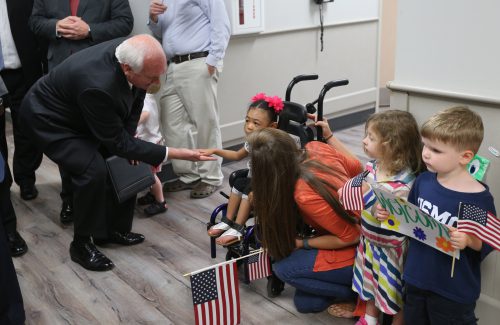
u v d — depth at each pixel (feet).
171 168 12.39
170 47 10.58
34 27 9.75
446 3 5.55
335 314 6.89
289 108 7.61
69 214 10.02
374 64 16.71
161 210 10.33
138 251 8.90
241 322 6.88
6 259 6.41
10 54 10.19
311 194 6.22
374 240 5.87
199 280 5.90
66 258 8.75
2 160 6.93
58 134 7.70
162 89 11.48
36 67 10.47
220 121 13.28
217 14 10.22
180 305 7.34
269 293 7.43
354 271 6.45
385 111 5.89
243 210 7.55
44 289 7.85
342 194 5.82
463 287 5.06
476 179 5.28
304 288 6.75
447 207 4.90
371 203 5.72
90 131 7.96
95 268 8.28
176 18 10.39
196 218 10.12
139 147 7.69
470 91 5.59
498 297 5.88
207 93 10.72
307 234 7.22
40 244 9.25
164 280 7.98
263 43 13.61
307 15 14.35
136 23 11.28
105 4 9.79
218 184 11.40
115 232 9.09
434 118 4.82
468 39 5.47
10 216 8.80
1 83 8.95
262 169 6.20
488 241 4.48
